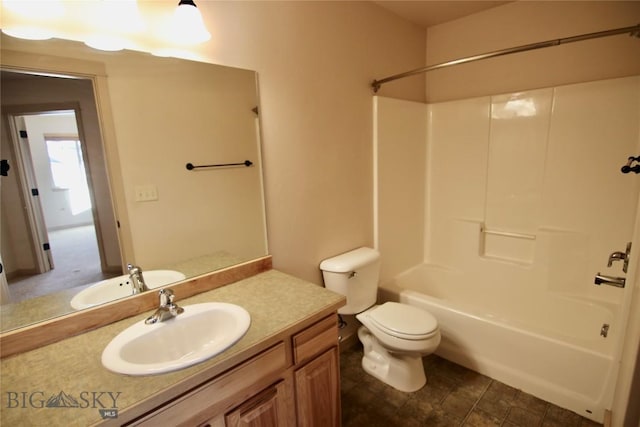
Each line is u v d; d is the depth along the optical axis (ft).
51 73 3.61
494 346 6.33
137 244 4.38
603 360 5.12
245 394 3.46
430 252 9.67
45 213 3.68
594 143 6.91
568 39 5.57
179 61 4.50
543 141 7.53
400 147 8.38
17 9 3.36
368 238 7.95
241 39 5.10
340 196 7.07
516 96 7.79
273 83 5.59
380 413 5.81
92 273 4.01
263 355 3.57
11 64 3.39
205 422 3.15
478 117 8.42
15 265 3.51
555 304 7.37
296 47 5.86
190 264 4.89
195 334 4.01
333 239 7.05
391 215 8.36
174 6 4.35
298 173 6.19
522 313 7.88
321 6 6.22
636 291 3.58
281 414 3.86
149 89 4.32
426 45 9.27
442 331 7.04
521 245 8.14
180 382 2.86
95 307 3.89
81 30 3.74
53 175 3.72
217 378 3.19
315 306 4.25
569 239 7.20
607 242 6.91
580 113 6.99
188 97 4.66
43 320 3.60
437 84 9.26
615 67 6.75
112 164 4.13
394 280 8.45
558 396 5.66
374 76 7.58
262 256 5.73
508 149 8.06
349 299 6.70
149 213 4.47
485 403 5.88
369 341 7.02
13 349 3.38
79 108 3.83
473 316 6.51
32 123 3.55
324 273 6.79
